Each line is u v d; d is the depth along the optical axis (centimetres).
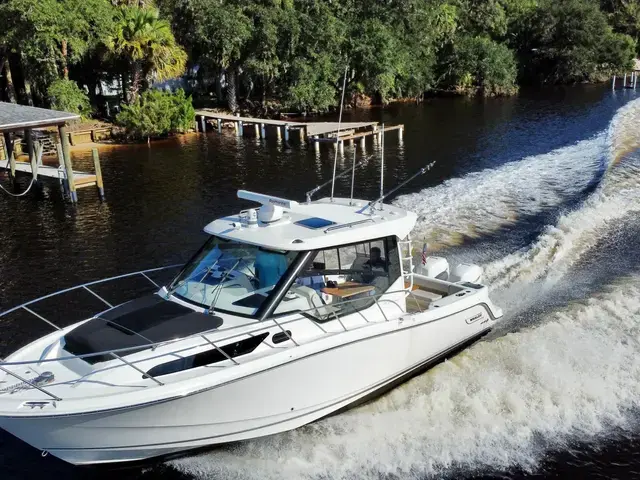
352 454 668
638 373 788
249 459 666
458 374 801
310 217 778
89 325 686
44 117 1903
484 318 872
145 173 2406
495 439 687
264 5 3988
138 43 3259
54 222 1728
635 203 1553
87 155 2809
